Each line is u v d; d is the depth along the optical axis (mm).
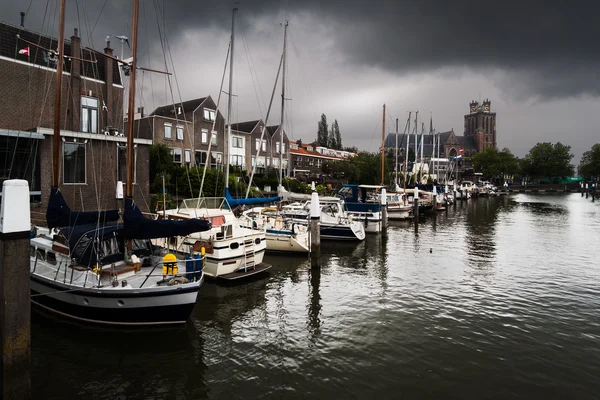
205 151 42438
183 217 15281
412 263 19141
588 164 117062
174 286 9719
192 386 7922
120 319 9992
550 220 39094
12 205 6781
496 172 119312
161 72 15484
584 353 9586
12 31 24062
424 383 8141
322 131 102000
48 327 10273
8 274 6773
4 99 22922
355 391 7809
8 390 6863
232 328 10859
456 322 11461
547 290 14758
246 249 15688
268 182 39531
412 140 125188
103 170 23547
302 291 14344
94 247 10336
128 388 7828
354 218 29172
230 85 20625
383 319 11656
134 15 11117
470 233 29797
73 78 25703
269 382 8094
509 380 8305
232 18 20828
